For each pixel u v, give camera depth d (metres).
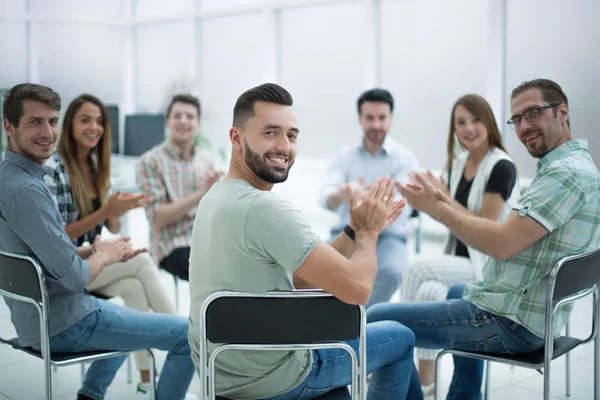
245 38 7.21
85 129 2.63
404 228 3.37
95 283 2.69
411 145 6.14
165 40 7.83
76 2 7.80
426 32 5.88
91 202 2.73
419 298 2.72
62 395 2.74
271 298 1.53
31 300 1.95
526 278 1.97
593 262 1.94
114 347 2.12
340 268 1.52
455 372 2.41
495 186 2.62
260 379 1.64
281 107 1.61
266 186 1.70
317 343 1.57
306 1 6.56
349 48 6.47
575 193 1.89
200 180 3.37
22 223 1.93
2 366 3.07
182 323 2.19
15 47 7.64
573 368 2.98
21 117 2.01
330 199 3.48
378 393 1.92
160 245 3.23
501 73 5.17
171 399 2.22
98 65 8.01
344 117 6.61
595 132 4.69
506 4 5.10
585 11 4.66
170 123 3.34
